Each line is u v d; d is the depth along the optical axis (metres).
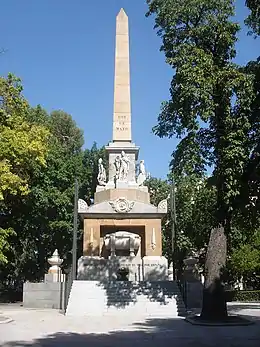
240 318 19.12
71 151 55.66
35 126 27.75
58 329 16.89
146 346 12.49
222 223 19.56
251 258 34.16
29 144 26.08
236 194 18.06
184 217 34.66
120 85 36.00
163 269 31.50
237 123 18.05
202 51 19.14
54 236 42.69
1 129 25.61
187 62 18.88
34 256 44.12
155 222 33.47
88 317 21.91
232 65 19.38
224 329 16.62
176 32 20.77
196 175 19.41
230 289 41.62
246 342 13.32
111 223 33.47
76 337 14.53
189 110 18.94
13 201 33.78
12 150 25.42
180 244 35.31
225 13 20.03
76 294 25.06
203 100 18.19
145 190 35.19
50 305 28.78
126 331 16.16
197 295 26.62
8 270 42.69
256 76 17.98
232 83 17.91
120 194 34.00
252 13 17.25
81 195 46.62
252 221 21.22
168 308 23.70
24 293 29.44
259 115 18.17
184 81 18.44
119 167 34.91
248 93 17.66
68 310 23.59
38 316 22.62
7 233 27.06
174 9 20.34
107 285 26.45
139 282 27.16
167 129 20.53
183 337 14.50
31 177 33.03
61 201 39.38
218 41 20.08
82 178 45.81
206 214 27.66
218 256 19.28
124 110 35.72
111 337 14.53
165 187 46.50
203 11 20.25
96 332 15.90
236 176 17.94
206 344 12.91
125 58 36.44
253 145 18.25
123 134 35.44
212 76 18.42
